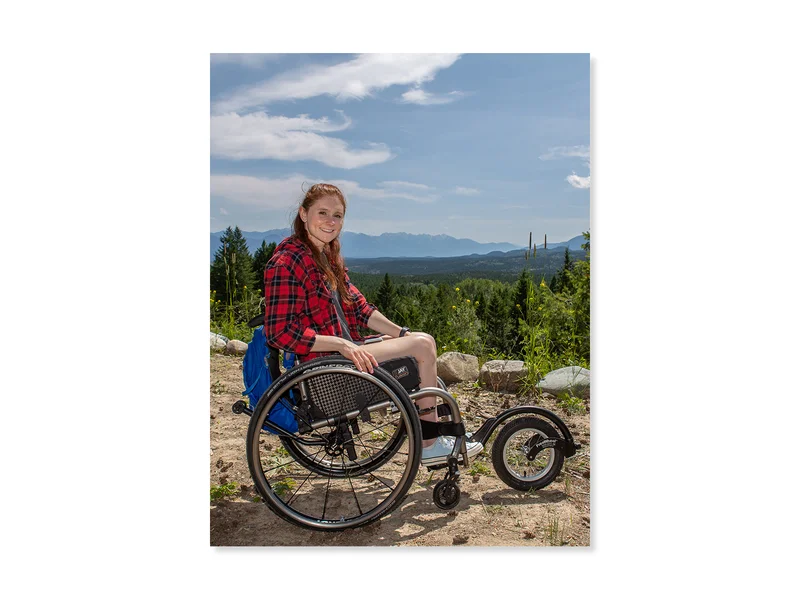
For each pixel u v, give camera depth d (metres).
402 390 2.62
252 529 2.83
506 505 3.04
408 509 2.99
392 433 3.83
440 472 3.37
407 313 7.11
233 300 6.84
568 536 2.79
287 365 2.98
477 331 6.19
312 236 2.88
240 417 4.20
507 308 5.96
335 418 2.70
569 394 4.61
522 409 3.08
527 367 4.92
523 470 3.32
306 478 3.22
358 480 3.28
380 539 2.75
